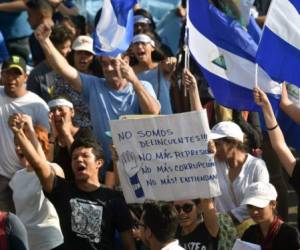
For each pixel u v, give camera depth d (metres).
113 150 16.06
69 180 16.36
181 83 19.39
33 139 16.09
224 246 15.62
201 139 15.52
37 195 16.33
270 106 16.16
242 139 16.75
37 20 21.84
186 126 15.53
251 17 17.58
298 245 15.25
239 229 16.16
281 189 18.59
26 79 19.31
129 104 18.09
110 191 15.98
